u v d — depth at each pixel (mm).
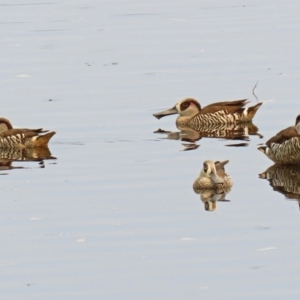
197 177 21516
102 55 37719
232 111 27938
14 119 28141
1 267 16641
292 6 48562
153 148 24656
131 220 18812
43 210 19562
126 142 25297
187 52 37750
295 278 15852
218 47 38500
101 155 23984
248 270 16250
